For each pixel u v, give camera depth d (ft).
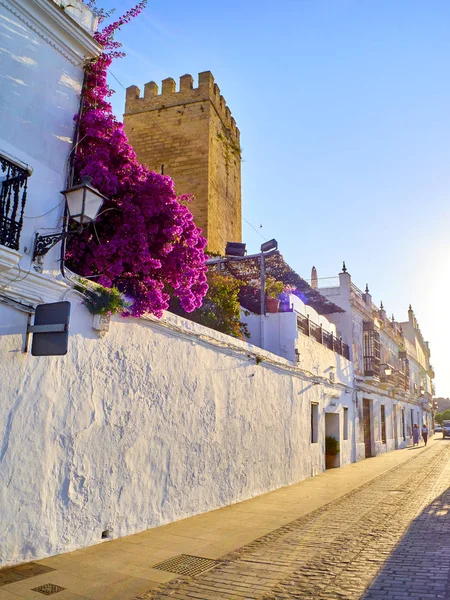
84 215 20.40
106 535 23.70
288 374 48.14
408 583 17.72
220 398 34.83
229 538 24.98
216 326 43.09
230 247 55.72
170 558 21.25
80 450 22.47
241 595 16.84
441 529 26.53
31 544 19.75
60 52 23.91
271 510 32.96
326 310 78.02
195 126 74.43
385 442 92.94
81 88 25.04
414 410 135.03
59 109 23.63
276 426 44.24
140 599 16.55
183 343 30.91
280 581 18.22
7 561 18.75
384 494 40.06
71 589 17.11
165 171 74.13
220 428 34.53
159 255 26.94
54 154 23.02
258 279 57.57
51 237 21.26
